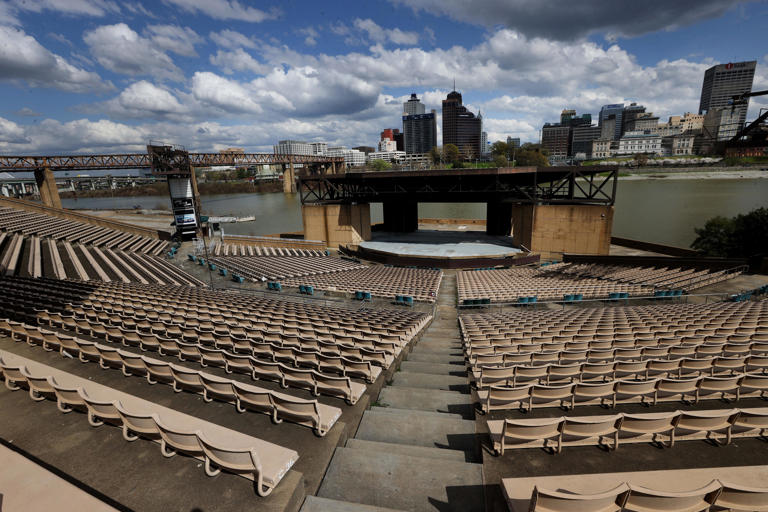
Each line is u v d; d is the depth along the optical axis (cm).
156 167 4412
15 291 1559
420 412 646
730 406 641
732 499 339
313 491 438
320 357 791
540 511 338
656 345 960
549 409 652
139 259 3222
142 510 378
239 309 1392
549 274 2680
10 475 340
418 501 426
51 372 628
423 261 3447
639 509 337
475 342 992
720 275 2181
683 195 10275
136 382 704
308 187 4606
